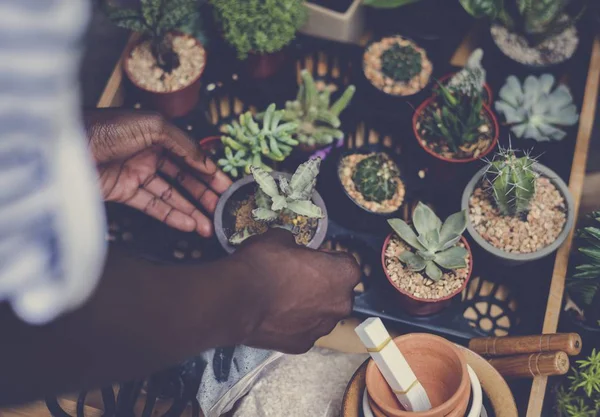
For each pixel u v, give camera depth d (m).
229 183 1.45
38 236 0.48
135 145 1.30
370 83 1.57
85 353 0.72
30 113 0.44
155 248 1.52
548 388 1.42
